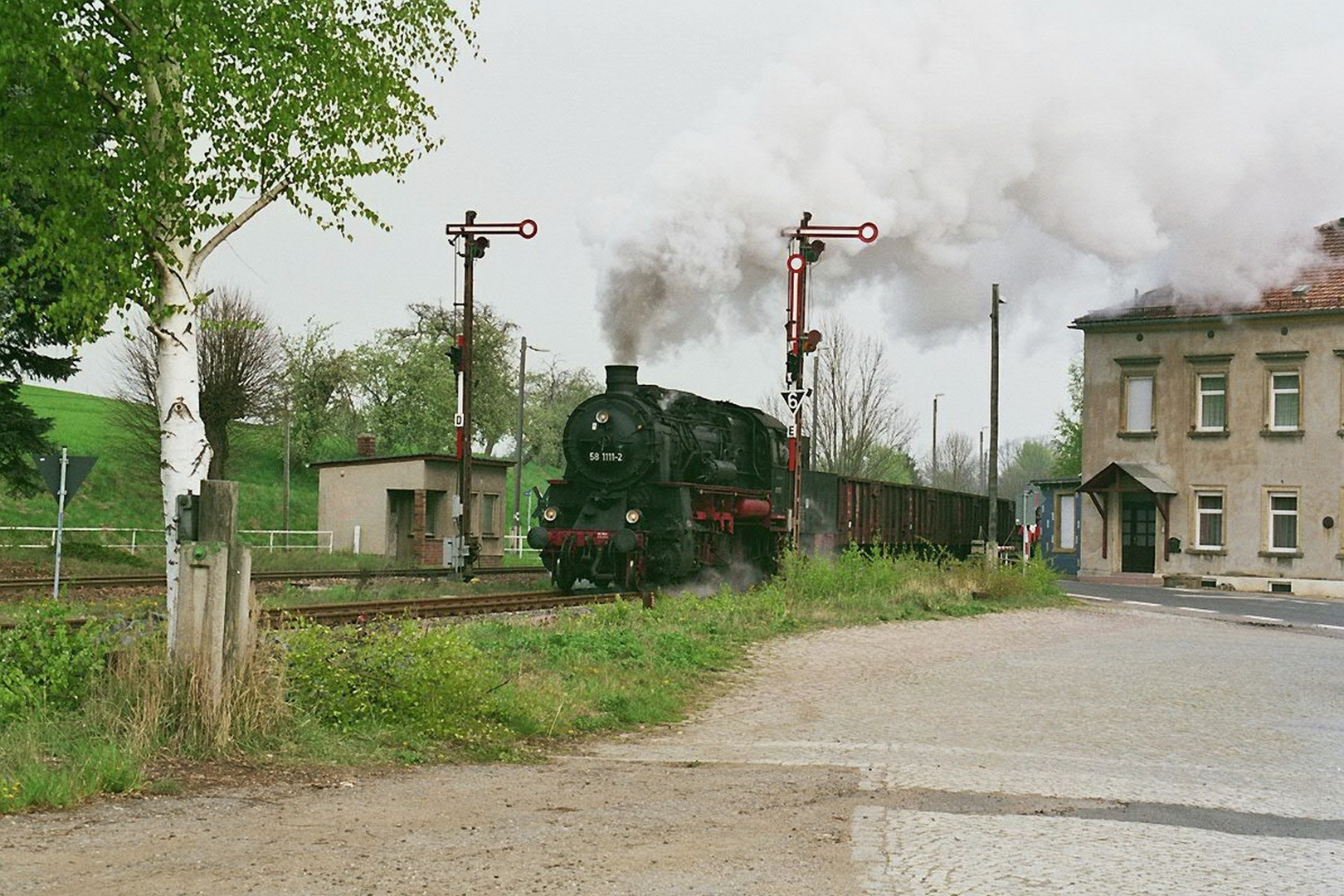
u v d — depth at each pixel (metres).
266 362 50.66
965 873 6.85
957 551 48.50
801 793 8.96
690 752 10.84
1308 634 24.70
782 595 24.03
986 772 9.98
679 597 23.27
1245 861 7.33
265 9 11.98
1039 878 6.79
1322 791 9.74
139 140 11.56
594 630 17.27
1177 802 9.00
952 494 47.19
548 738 11.34
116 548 37.47
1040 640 21.11
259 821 7.62
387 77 12.76
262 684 9.83
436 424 67.94
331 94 12.23
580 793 8.83
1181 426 42.72
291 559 36.94
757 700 13.95
